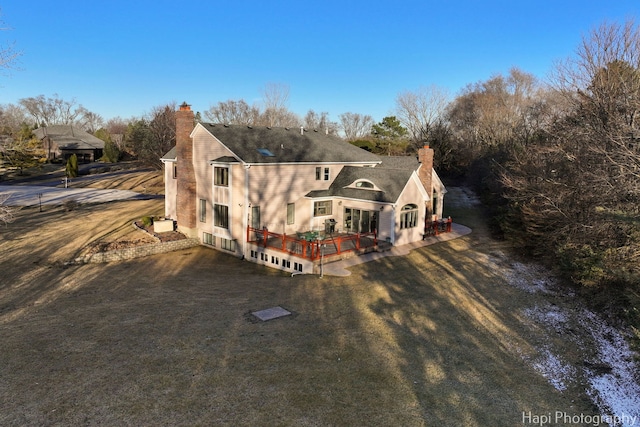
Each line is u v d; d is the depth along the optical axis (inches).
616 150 665.6
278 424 368.5
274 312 649.0
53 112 5059.1
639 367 504.7
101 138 3713.1
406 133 3223.4
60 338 540.4
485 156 1999.3
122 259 1031.6
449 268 912.3
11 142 1221.7
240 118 3764.8
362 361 494.0
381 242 1072.2
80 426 355.9
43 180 2340.1
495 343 561.0
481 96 2640.3
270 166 1074.1
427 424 378.6
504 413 402.6
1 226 1214.3
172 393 411.5
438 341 558.3
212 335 556.1
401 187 1087.0
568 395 444.5
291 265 929.5
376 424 374.3
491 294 754.2
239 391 419.2
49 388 415.2
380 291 760.3
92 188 2129.7
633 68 834.2
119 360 478.6
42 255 1005.8
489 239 1212.5
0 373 443.5
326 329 585.9
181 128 1168.8
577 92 914.7
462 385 450.6
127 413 376.8
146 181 2258.9
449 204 1823.3
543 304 711.7
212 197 1116.5
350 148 1390.3
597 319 651.5
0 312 661.3
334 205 1197.1
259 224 1070.4
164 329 575.5
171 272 928.3
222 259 1052.5
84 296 750.5
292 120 3735.2
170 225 1236.5
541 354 535.2
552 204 826.2
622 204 671.1
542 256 951.6
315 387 432.1
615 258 661.9
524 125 1964.8
